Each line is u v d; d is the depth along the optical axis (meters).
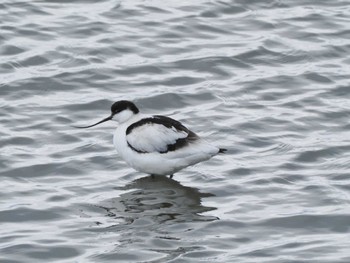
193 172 17.53
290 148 18.42
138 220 15.77
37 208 16.17
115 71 21.52
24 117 19.58
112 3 24.42
